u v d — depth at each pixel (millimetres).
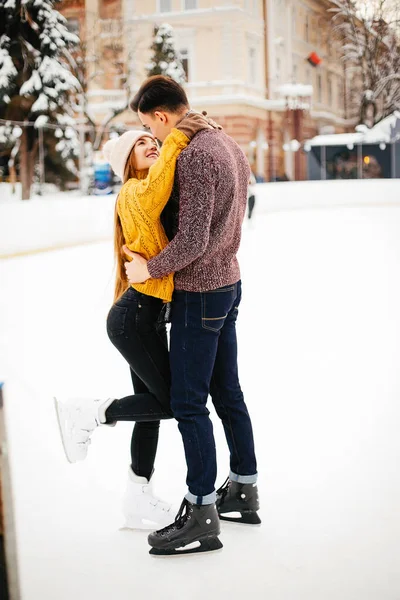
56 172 19234
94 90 26516
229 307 2221
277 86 30344
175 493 2635
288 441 3156
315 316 6168
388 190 22234
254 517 2387
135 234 2152
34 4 19281
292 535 2303
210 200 2014
